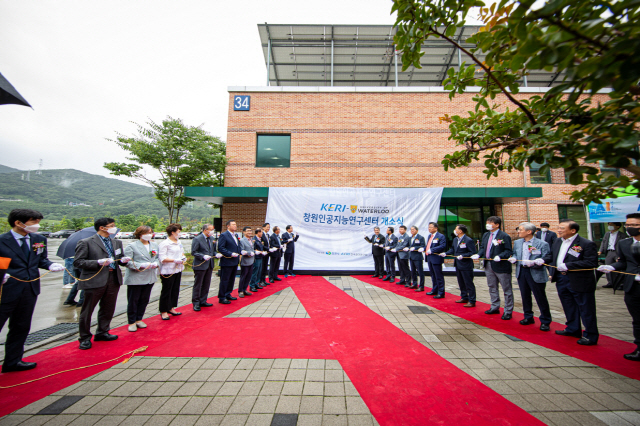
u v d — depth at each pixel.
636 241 3.56
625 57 1.18
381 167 12.48
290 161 12.48
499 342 3.93
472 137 2.79
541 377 2.97
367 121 12.65
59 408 2.47
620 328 4.54
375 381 2.88
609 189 1.86
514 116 2.52
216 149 12.86
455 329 4.45
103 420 2.31
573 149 1.66
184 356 3.50
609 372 3.07
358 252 9.91
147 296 4.71
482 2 1.80
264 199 11.73
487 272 5.39
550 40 1.22
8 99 1.92
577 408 2.43
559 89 1.42
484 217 12.78
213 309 5.68
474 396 2.61
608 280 7.67
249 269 6.88
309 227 9.98
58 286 8.34
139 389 2.78
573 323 4.16
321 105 12.70
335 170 12.45
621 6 1.13
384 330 4.39
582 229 12.41
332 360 3.36
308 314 5.25
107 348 3.79
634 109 1.42
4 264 2.84
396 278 9.35
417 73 15.84
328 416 2.32
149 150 11.70
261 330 4.41
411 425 2.20
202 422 2.27
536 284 4.46
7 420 2.30
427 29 2.09
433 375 3.00
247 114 12.62
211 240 6.21
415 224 9.95
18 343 3.21
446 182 12.42
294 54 14.46
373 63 15.06
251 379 2.94
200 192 10.53
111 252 4.22
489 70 2.12
